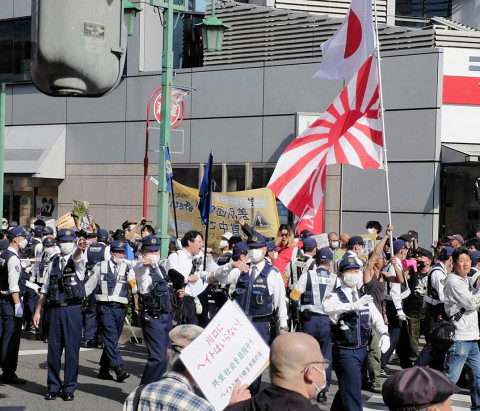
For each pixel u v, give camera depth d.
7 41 24.95
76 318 9.73
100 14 2.90
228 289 9.84
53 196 24.56
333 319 7.77
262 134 20.61
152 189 22.45
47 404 9.48
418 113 18.30
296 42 20.31
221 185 21.25
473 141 18.22
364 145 11.38
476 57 18.22
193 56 23.34
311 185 11.75
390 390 2.69
